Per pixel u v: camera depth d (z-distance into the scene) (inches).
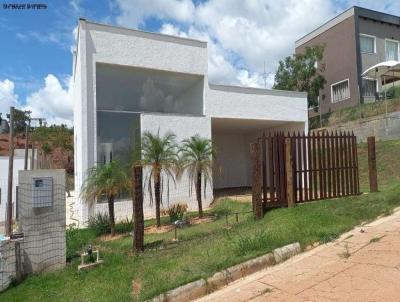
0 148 1385.3
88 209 503.5
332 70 1123.3
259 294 191.5
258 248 247.0
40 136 1487.5
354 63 1048.2
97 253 274.8
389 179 564.4
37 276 262.1
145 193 537.6
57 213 279.0
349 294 173.2
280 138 352.5
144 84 582.9
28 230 267.3
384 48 1103.0
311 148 365.1
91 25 535.5
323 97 1151.0
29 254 266.2
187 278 212.4
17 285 252.2
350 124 879.1
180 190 568.4
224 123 706.2
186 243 305.9
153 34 582.6
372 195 371.2
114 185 408.8
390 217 302.5
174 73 605.3
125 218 499.2
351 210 318.7
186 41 611.2
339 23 1101.7
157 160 454.6
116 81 560.1
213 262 231.3
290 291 188.4
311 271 211.3
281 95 685.9
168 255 267.4
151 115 572.4
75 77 698.8
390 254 215.6
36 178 271.9
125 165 481.4
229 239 275.3
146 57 574.2
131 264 259.6
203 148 492.1
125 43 558.9
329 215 305.9
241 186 854.5
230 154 855.7
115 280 232.2
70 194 904.9
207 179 540.1
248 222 332.2
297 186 354.6
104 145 537.3
